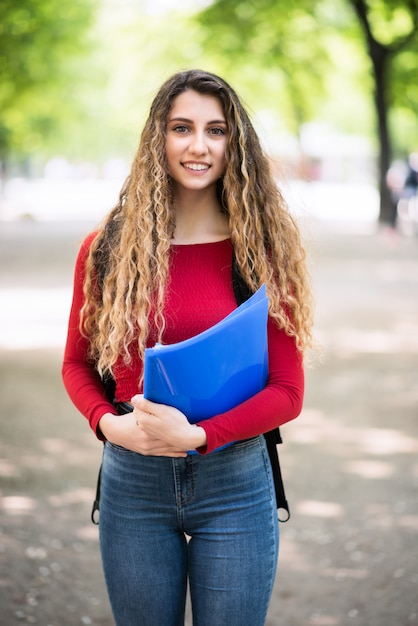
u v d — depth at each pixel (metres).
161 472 2.08
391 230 20.77
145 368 1.89
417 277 13.64
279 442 2.22
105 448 2.19
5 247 18.38
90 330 2.23
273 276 2.17
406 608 3.40
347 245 18.67
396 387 6.90
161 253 2.12
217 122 2.17
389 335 8.98
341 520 4.27
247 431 1.98
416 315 10.15
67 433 5.70
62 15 22.33
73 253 17.16
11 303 10.86
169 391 1.92
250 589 2.08
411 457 5.23
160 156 2.17
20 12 20.53
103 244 2.22
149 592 2.11
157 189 2.15
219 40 20.20
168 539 2.12
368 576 3.68
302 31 21.50
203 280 2.14
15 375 7.24
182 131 2.18
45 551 3.90
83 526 4.20
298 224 2.37
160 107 2.18
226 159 2.18
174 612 2.14
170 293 2.12
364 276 13.70
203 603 2.09
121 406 2.17
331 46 23.88
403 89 22.42
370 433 5.72
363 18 19.89
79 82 28.72
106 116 40.28
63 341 8.62
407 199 22.27
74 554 3.88
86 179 73.56
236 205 2.15
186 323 2.10
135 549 2.11
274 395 2.04
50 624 3.26
